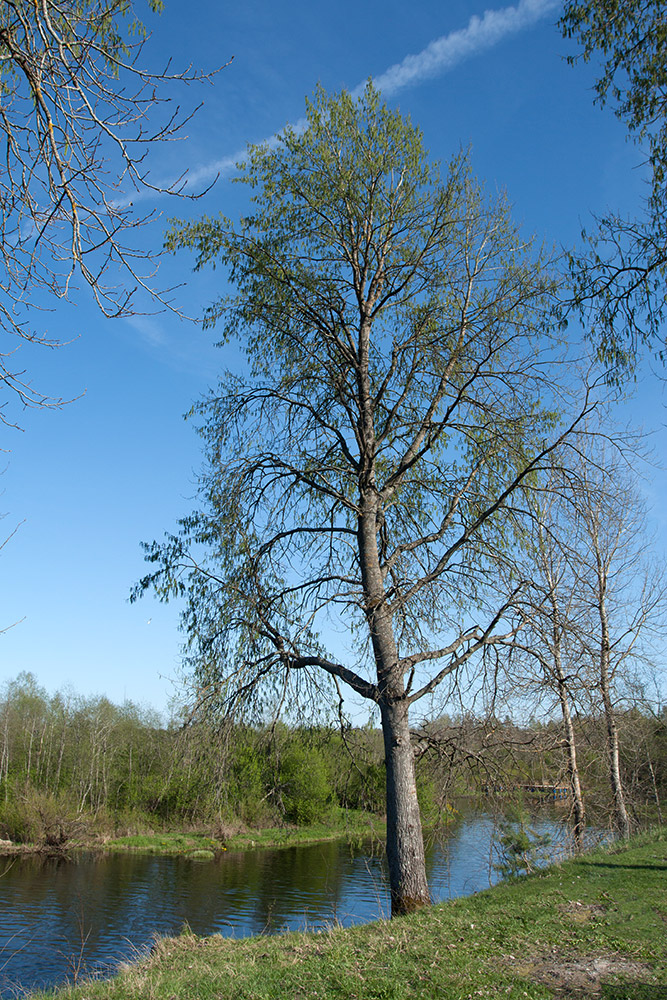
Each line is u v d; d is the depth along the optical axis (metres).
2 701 56.19
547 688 13.43
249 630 11.57
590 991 6.84
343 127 12.87
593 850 15.01
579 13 7.93
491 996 6.79
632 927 8.95
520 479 11.18
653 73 7.67
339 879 27.16
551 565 13.80
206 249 12.73
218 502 12.36
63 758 49.47
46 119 4.29
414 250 13.15
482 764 11.83
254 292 13.09
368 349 13.44
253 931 19.11
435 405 12.51
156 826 38.75
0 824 37.97
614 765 19.23
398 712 11.39
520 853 13.46
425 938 8.90
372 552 12.46
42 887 26.06
